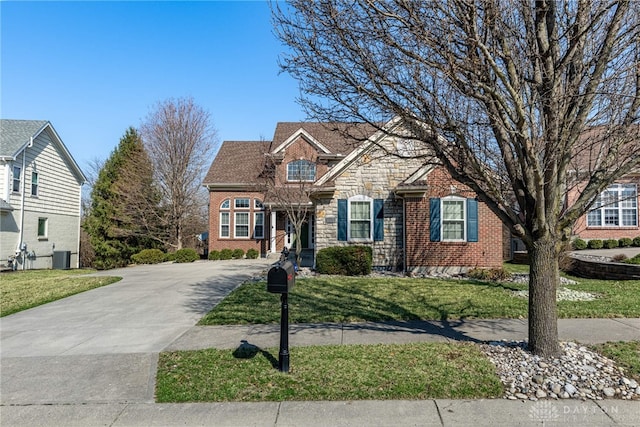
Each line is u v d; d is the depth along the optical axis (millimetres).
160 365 5465
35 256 21062
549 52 4605
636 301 8820
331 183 15438
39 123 21562
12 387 4871
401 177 15219
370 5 4270
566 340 5996
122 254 24938
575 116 4801
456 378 4609
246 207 25422
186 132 29000
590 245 22359
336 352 5613
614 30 4383
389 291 10438
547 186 4953
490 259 14281
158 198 27844
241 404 4254
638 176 5988
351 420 3881
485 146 5441
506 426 3736
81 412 4195
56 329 7621
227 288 12148
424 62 4371
